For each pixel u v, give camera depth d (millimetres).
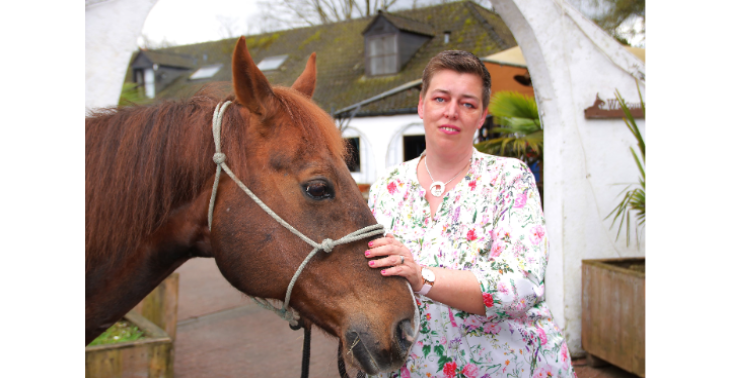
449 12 14242
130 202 1202
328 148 1230
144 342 2520
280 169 1196
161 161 1226
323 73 14516
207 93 1382
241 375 3297
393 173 1526
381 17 13375
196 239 1293
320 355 3695
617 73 3336
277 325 4492
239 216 1197
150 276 1318
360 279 1182
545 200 3355
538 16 3059
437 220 1393
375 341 1147
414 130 12203
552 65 3135
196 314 4859
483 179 1381
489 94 1442
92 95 1864
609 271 2996
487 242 1320
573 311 3295
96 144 1227
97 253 1217
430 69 1417
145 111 1274
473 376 1312
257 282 1212
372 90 13164
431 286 1177
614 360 2963
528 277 1216
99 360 2418
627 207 3412
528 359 1302
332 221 1198
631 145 3414
